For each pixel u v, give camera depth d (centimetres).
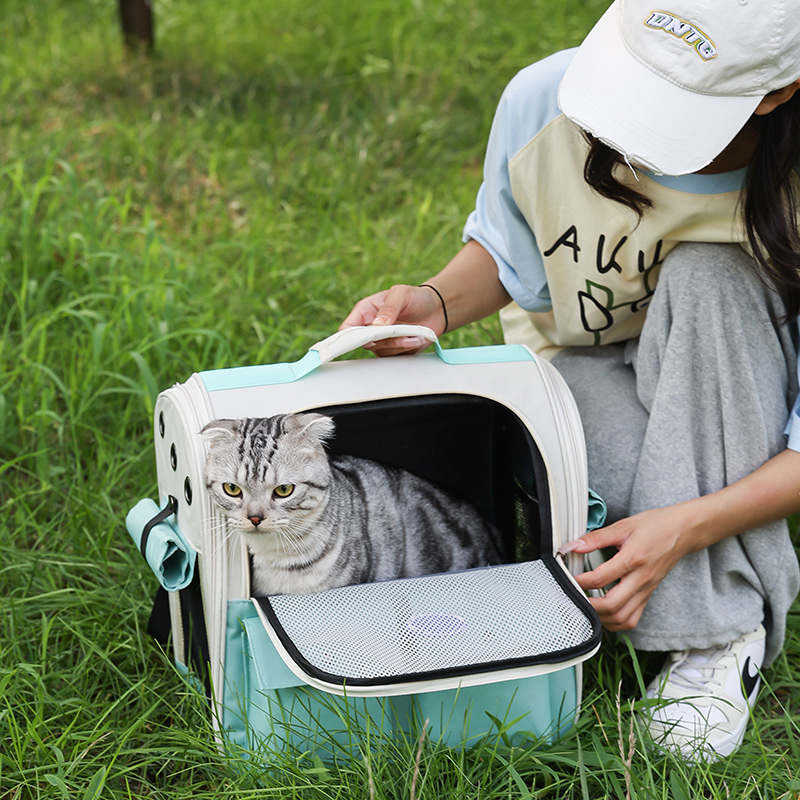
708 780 155
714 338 166
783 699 184
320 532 163
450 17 554
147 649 186
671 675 174
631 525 163
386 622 147
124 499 226
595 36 150
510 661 141
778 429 172
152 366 266
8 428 245
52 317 261
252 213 360
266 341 274
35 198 309
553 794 159
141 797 155
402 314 184
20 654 178
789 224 156
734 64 136
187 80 466
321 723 153
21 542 216
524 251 192
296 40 532
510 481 177
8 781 152
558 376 171
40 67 476
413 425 173
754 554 175
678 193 163
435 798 149
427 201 346
